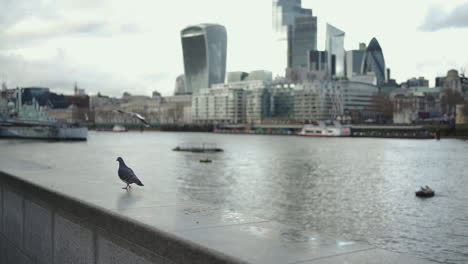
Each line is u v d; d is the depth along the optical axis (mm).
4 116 162375
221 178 63375
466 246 29234
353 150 123188
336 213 39344
